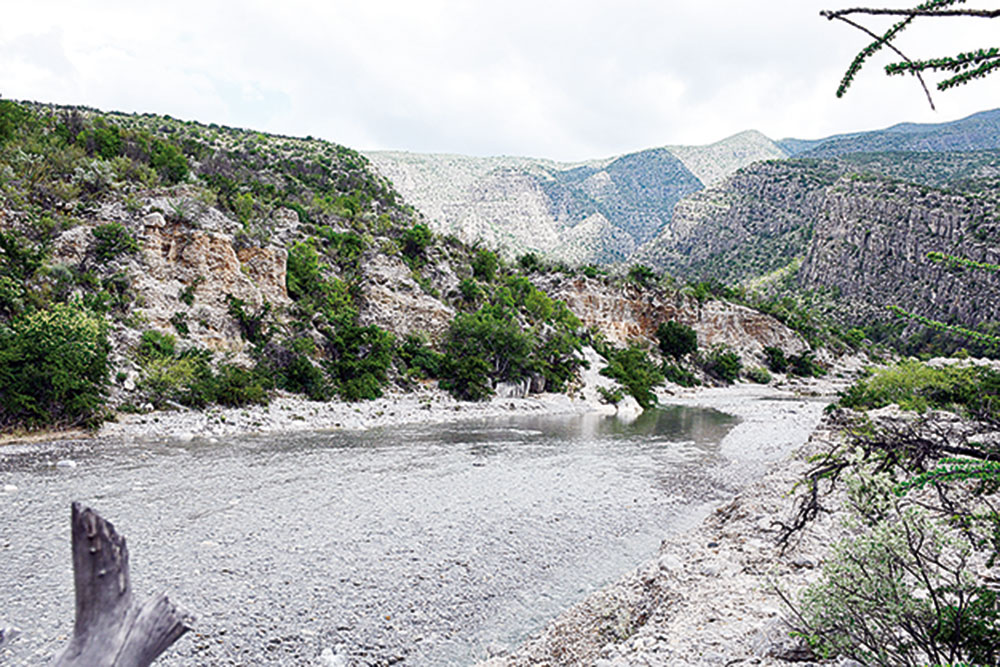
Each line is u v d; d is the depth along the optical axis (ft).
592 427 118.93
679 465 78.59
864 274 527.40
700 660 18.92
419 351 151.12
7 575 32.40
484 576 36.29
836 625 14.89
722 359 279.90
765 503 43.47
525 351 156.35
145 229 113.39
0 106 147.95
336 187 314.14
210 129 424.87
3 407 70.79
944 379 83.56
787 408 175.83
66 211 111.86
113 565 7.32
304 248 154.92
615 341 272.92
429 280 187.21
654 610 26.07
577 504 55.26
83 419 76.79
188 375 95.50
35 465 58.44
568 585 35.40
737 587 26.55
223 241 121.60
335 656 25.90
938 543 14.44
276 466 65.31
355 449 78.89
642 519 50.93
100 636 7.01
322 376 120.98
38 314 77.25
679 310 303.89
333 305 147.84
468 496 56.29
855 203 570.05
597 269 326.65
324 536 42.29
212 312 115.75
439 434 97.81
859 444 15.26
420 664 25.75
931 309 429.79
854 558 14.96
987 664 13.26
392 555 39.19
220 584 33.17
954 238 451.12
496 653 26.20
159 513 45.65
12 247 92.73
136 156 168.66
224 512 46.93
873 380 108.99
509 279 228.63
